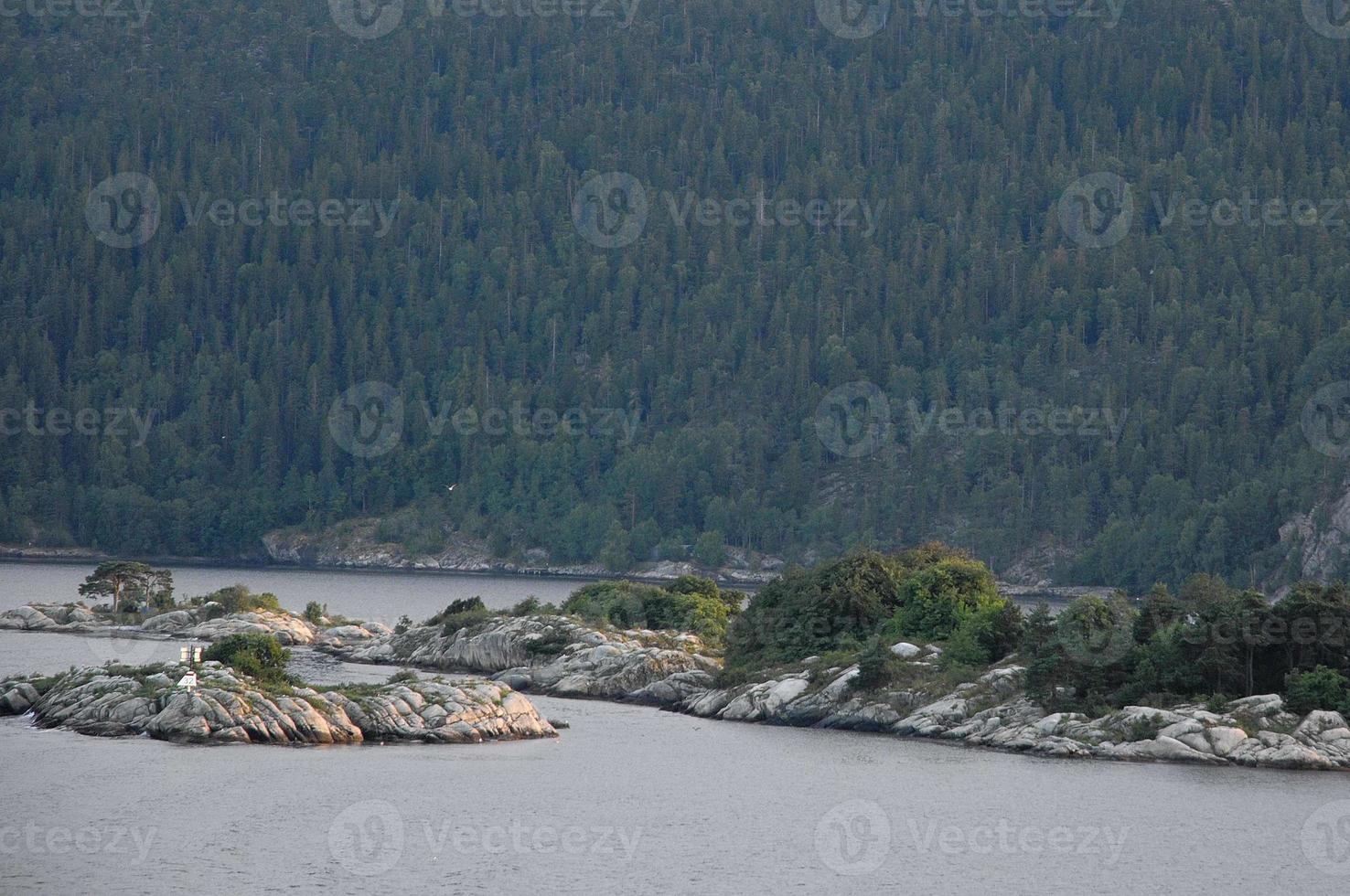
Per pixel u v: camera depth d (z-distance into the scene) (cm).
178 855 16662
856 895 16175
